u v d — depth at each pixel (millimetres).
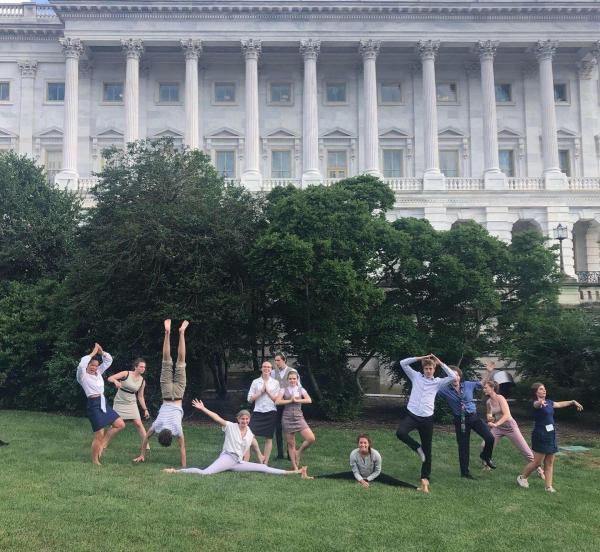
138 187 23188
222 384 24359
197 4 52156
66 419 19484
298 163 55969
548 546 8492
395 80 56969
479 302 21359
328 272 19344
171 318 19422
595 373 21406
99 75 56000
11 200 28312
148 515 8758
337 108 56438
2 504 8953
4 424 17766
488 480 12367
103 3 51719
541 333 22859
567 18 53156
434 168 51594
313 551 7852
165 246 20359
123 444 14859
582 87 56812
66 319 22062
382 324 21094
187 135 52156
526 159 56156
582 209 50531
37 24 55281
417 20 53281
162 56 55500
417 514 9586
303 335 20734
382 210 26875
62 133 55375
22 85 55781
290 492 10445
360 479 11508
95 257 21203
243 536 8195
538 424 11672
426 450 11508
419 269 21484
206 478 11078
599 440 18016
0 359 22312
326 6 52594
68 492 9766
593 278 49719
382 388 28859
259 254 19984
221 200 23656
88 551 7520
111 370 21219
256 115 52719
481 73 53938
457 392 12930
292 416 12477
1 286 25969
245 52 53000
